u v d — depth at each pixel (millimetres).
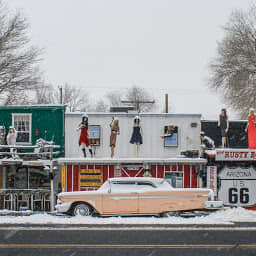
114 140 21719
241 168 20422
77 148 22938
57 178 22672
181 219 14234
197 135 23312
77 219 14094
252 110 20281
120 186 15242
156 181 15359
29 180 22719
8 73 36688
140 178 15391
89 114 23078
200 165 20406
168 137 23250
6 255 8938
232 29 38125
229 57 37500
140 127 22094
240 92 36844
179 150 23250
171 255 8953
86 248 9625
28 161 20281
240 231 11930
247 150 19984
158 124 23297
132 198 14953
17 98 37219
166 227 12562
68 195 15055
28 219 14203
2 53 36062
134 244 10070
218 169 20359
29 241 10414
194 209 14938
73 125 23000
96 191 15156
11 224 13188
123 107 26328
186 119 23328
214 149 21234
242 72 36969
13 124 22812
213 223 13398
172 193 14984
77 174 20516
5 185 22594
